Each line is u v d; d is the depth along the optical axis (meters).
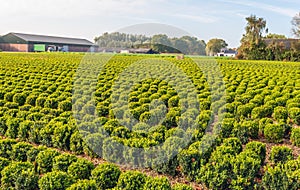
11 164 11.07
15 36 149.00
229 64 63.59
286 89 30.22
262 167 13.48
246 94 27.55
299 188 10.72
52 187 10.05
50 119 17.31
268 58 91.62
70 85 29.45
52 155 12.07
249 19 97.88
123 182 10.20
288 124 19.17
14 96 24.47
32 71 42.28
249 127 16.94
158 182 9.81
